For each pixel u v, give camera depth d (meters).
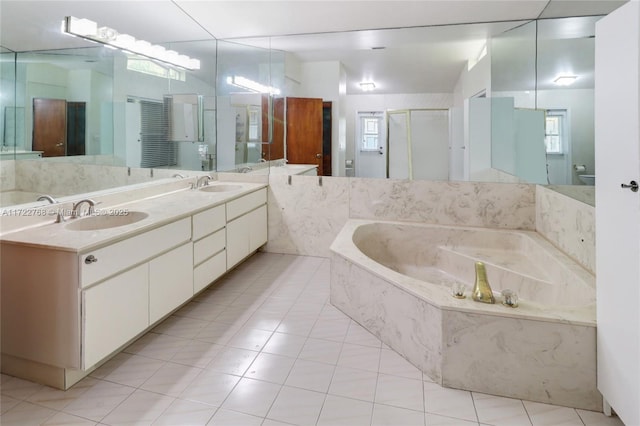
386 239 3.57
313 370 1.99
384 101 3.78
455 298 1.91
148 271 2.15
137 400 1.74
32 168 2.09
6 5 1.91
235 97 4.04
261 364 2.04
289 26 3.46
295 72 3.94
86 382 1.87
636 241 1.29
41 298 1.76
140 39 2.99
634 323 1.31
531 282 2.58
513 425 1.58
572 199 2.46
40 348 1.79
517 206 3.33
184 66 3.58
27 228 2.02
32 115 2.08
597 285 1.59
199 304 2.82
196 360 2.08
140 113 3.02
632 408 1.34
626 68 1.31
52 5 2.19
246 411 1.67
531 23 3.10
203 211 2.77
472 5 2.93
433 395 1.78
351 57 3.83
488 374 1.78
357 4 2.94
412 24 3.41
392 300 2.19
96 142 2.56
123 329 1.96
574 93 2.47
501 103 3.30
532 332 1.71
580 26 2.39
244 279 3.36
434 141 3.64
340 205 3.92
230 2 2.89
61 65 2.26
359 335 2.37
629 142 1.30
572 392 1.69
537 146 2.95
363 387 1.84
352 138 3.89
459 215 3.53
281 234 4.13
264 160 4.09
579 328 1.65
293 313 2.68
